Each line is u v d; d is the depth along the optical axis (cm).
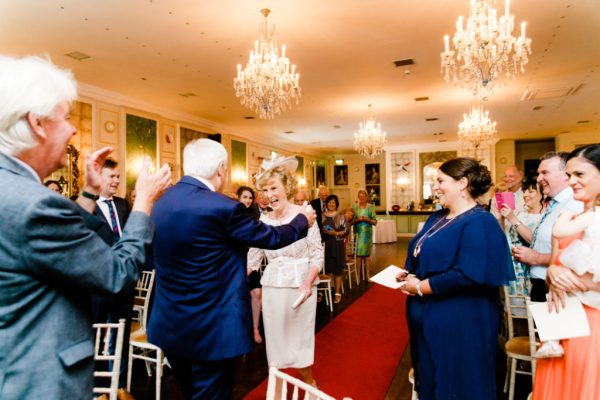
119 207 358
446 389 182
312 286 261
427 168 1631
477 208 190
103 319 301
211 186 175
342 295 627
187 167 174
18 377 87
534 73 719
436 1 446
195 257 157
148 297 323
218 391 163
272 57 518
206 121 1103
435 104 947
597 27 522
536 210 337
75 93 104
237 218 159
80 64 632
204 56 603
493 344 183
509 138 1549
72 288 97
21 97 89
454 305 183
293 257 255
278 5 448
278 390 287
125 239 108
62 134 99
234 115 1040
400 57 622
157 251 164
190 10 457
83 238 93
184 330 159
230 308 161
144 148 876
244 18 480
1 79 90
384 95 855
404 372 334
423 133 1373
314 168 1881
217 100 870
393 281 209
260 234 162
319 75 711
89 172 128
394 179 1686
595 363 154
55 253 88
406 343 408
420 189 1647
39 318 91
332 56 618
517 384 318
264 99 580
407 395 293
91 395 101
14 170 91
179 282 159
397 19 489
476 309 182
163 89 781
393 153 1692
